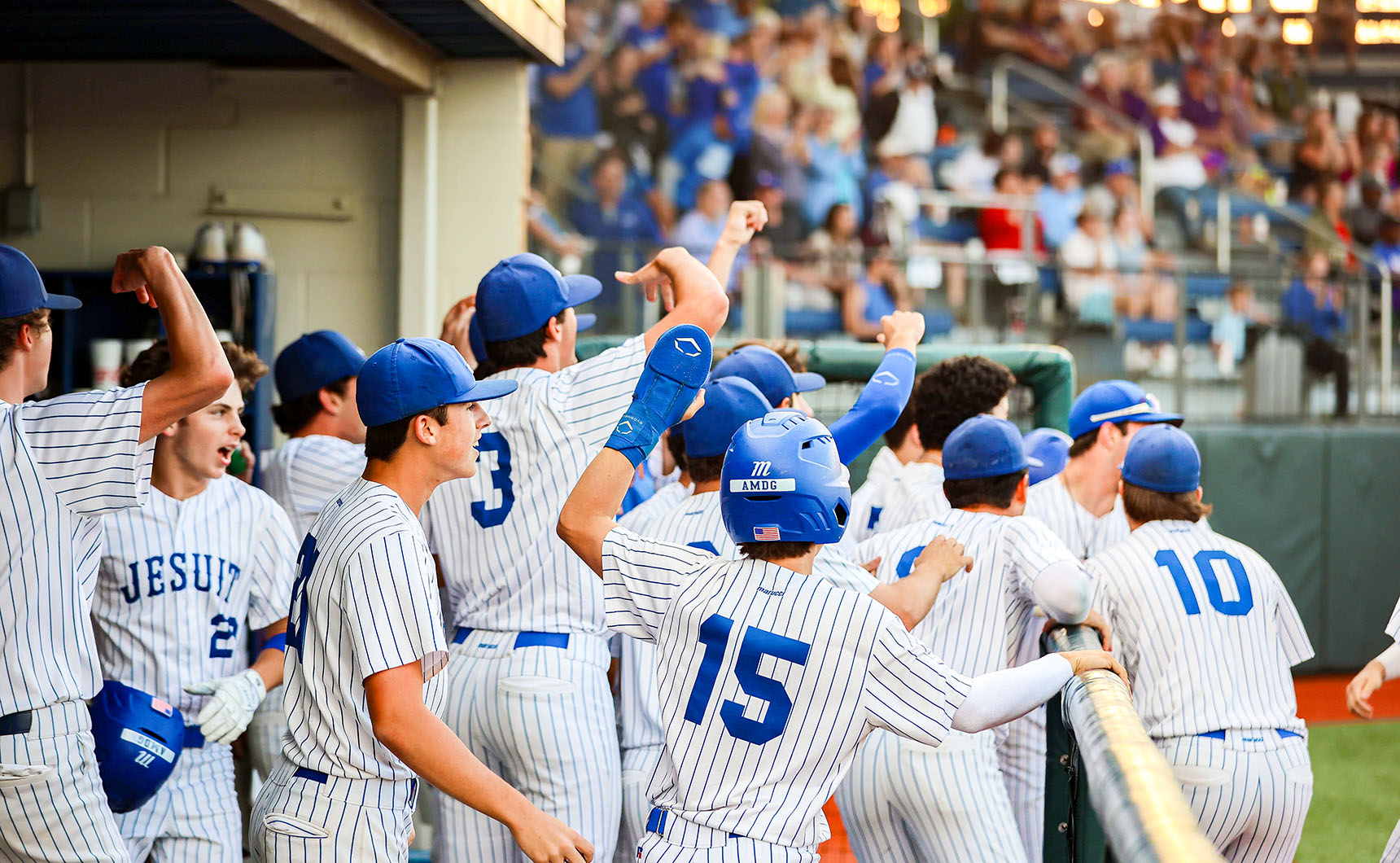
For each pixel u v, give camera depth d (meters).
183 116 16.16
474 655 9.05
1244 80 38.78
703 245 30.89
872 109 33.53
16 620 7.15
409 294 15.88
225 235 14.92
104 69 16.12
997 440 9.95
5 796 7.16
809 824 6.44
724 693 6.45
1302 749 9.91
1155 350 26.12
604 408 9.05
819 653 6.38
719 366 9.93
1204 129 37.59
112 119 16.17
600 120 32.00
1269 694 9.91
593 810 8.84
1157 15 38.12
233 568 9.79
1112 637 10.15
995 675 6.81
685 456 10.56
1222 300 26.61
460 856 8.91
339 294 16.20
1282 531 26.03
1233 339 26.69
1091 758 6.05
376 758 6.94
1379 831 16.17
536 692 8.75
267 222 16.19
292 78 16.09
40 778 7.19
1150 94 37.38
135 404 7.31
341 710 6.87
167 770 8.91
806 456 6.51
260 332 14.82
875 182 33.00
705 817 6.40
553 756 8.73
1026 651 10.85
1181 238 34.62
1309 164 36.44
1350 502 26.42
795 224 31.66
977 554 9.66
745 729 6.41
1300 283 27.06
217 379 7.42
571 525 7.05
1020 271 25.86
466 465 7.34
